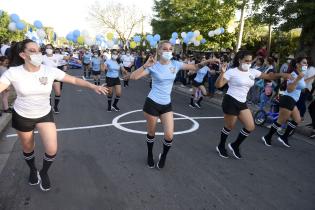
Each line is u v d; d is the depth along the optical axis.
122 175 4.50
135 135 6.55
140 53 23.11
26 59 3.43
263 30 21.34
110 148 5.67
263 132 7.43
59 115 8.33
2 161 4.95
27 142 3.87
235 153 5.44
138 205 3.69
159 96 4.47
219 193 4.07
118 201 3.76
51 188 4.02
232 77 5.07
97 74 15.63
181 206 3.70
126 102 10.84
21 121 3.66
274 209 3.74
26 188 4.01
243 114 5.14
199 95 10.55
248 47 21.80
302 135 7.43
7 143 5.89
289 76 5.29
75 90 13.38
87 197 3.83
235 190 4.18
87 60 19.78
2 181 4.21
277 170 4.98
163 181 4.36
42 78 3.54
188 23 22.03
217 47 21.62
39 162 4.91
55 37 24.84
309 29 12.33
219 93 13.58
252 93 11.10
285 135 6.37
